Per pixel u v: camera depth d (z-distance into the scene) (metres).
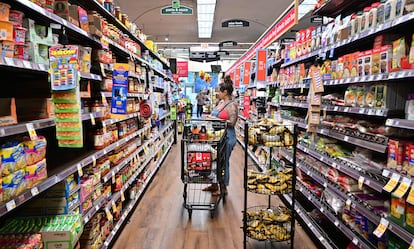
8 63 1.45
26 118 1.91
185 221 3.68
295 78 4.08
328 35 2.98
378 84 2.24
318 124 2.91
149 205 4.21
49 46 1.93
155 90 6.37
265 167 4.61
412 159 1.79
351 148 2.93
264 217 3.04
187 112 15.02
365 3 2.96
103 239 2.79
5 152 1.48
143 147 4.62
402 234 1.78
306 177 3.79
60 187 2.13
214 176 3.92
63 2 2.10
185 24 12.58
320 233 2.92
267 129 2.92
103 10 2.99
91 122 2.59
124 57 3.82
